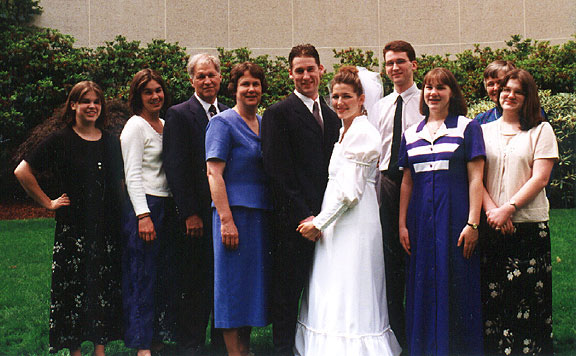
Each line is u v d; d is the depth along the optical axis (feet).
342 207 10.84
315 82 11.74
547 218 11.20
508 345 11.06
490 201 11.06
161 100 12.32
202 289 12.19
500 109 11.97
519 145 11.02
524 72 11.08
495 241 11.19
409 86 12.78
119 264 12.00
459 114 11.28
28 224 22.94
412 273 11.23
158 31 28.12
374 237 11.19
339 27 29.17
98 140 11.87
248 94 11.64
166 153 11.91
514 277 11.02
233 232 11.16
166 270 12.07
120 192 12.05
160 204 12.01
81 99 11.57
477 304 10.80
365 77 13.62
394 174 12.50
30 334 13.25
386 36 29.14
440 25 29.14
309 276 11.55
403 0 29.14
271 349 12.66
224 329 11.40
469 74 26.07
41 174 11.73
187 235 12.14
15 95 22.75
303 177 11.47
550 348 11.19
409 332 11.19
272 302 11.50
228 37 28.81
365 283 10.94
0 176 23.90
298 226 11.22
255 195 11.44
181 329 12.12
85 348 12.80
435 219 10.88
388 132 12.91
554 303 14.96
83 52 24.53
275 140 11.34
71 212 11.57
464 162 10.97
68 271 11.52
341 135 11.44
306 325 11.39
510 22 28.91
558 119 23.71
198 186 12.07
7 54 23.31
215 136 11.35
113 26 27.58
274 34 29.01
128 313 11.70
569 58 26.37
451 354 10.68
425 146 11.14
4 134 23.22
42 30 25.68
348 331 10.73
